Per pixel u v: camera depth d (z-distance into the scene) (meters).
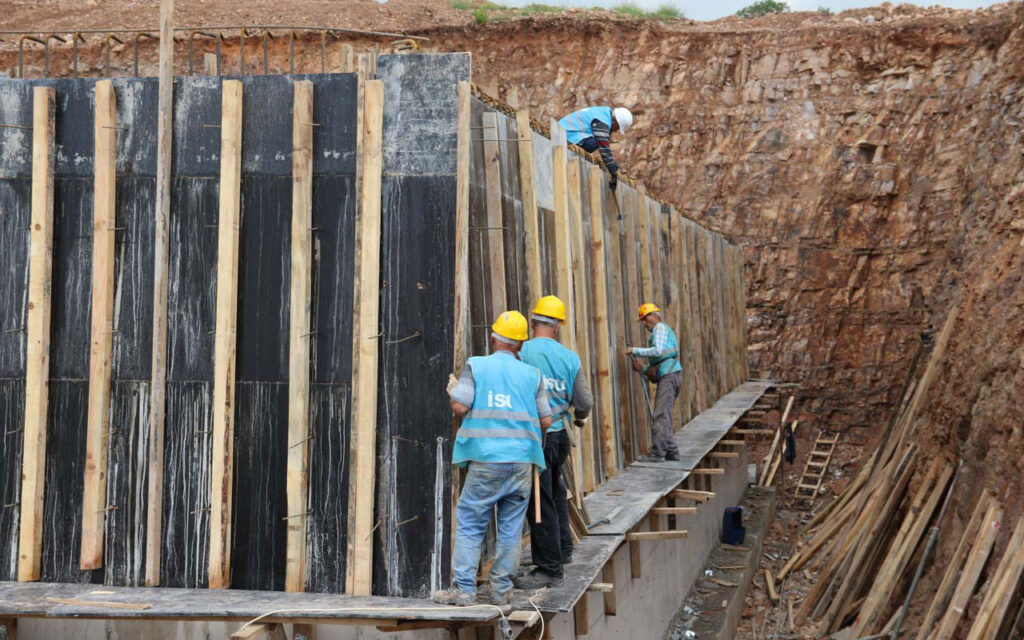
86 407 5.71
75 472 5.70
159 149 5.60
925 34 21.91
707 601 11.52
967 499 10.18
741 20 24.89
